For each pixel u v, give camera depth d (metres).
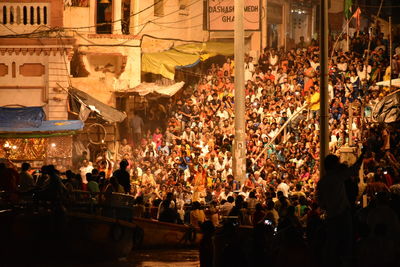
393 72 42.78
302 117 42.44
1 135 38.88
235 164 36.16
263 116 44.44
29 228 22.42
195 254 26.98
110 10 49.81
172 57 52.34
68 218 22.41
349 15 53.12
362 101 40.28
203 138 43.78
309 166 37.81
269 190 31.67
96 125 45.22
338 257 16.20
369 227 17.88
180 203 38.25
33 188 23.11
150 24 54.94
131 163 42.75
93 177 27.31
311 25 61.56
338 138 38.66
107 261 24.11
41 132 39.06
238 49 36.31
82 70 48.94
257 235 18.33
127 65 48.78
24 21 42.09
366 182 29.62
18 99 41.81
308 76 44.94
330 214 16.23
